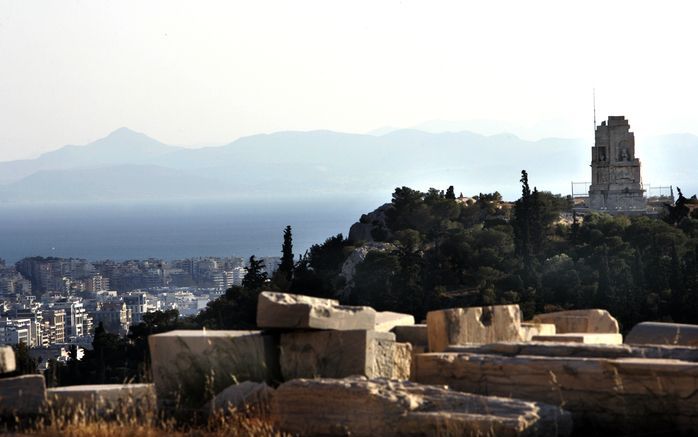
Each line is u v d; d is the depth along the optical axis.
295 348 33.03
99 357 140.25
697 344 37.97
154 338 33.31
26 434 30.50
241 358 32.84
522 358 32.03
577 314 48.28
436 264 191.12
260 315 32.84
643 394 29.80
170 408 32.38
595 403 30.34
